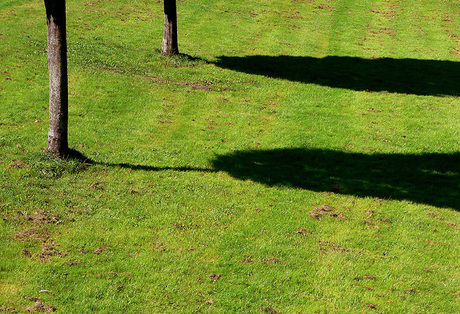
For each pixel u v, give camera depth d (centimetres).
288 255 1503
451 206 1914
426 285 1416
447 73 3641
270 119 2705
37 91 2645
